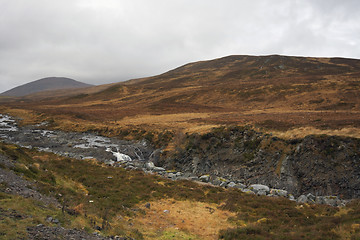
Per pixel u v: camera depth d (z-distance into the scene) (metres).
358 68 127.50
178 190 22.59
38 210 10.83
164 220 15.67
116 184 22.28
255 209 18.11
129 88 168.25
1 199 10.64
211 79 162.50
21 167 16.64
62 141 47.47
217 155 33.38
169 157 36.78
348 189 22.33
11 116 79.56
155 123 57.53
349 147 24.41
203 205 19.28
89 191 18.83
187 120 57.25
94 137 51.94
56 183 17.44
